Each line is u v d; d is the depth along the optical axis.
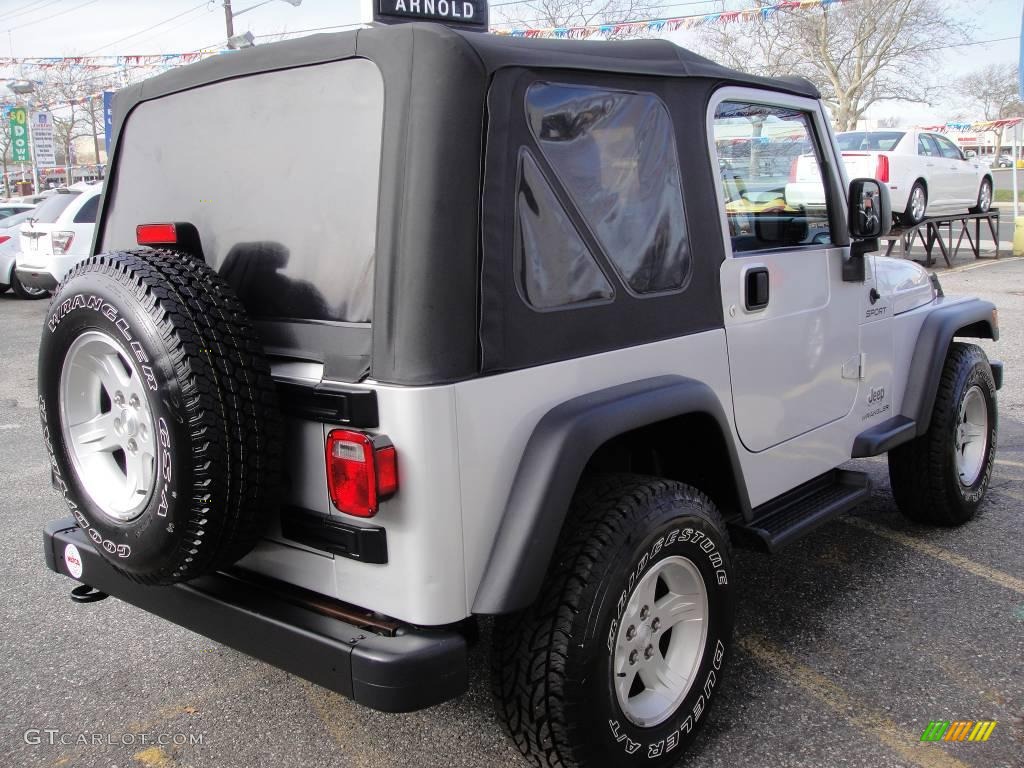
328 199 2.34
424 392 2.11
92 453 2.49
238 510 2.21
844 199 3.66
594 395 2.48
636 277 2.67
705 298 2.92
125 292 2.19
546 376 2.38
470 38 2.22
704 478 3.04
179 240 2.53
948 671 3.24
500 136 2.25
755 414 3.18
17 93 23.25
